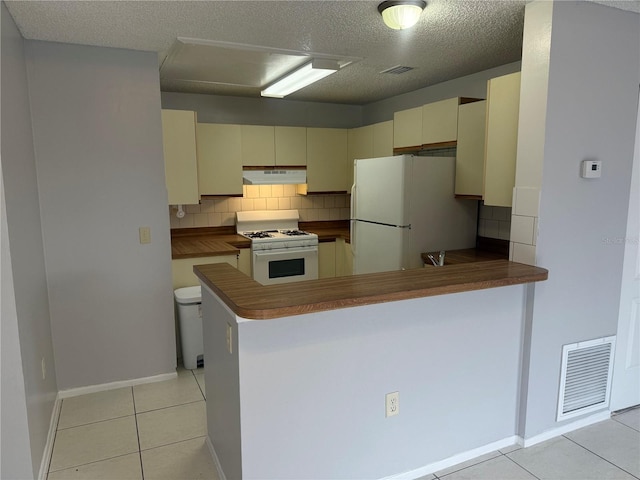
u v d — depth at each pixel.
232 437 1.89
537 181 2.21
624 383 2.75
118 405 2.83
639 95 2.46
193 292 3.40
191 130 3.50
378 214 3.60
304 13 2.22
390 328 1.98
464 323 2.17
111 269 2.95
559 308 2.37
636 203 2.57
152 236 3.04
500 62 3.21
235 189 4.35
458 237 3.59
